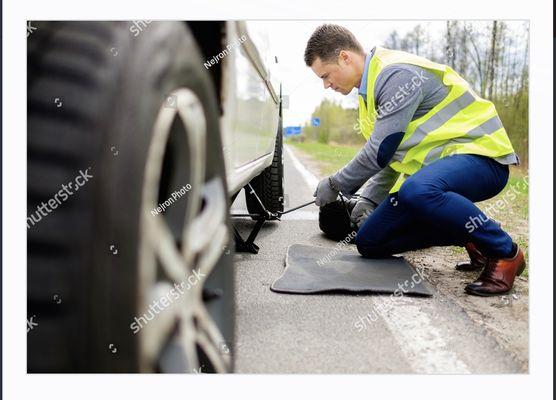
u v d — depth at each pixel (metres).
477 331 1.98
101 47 0.95
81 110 0.90
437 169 2.45
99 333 0.89
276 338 1.88
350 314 2.13
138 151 0.93
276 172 3.76
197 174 1.21
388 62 2.63
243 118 1.86
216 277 1.36
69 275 0.86
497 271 2.41
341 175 2.79
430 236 2.80
